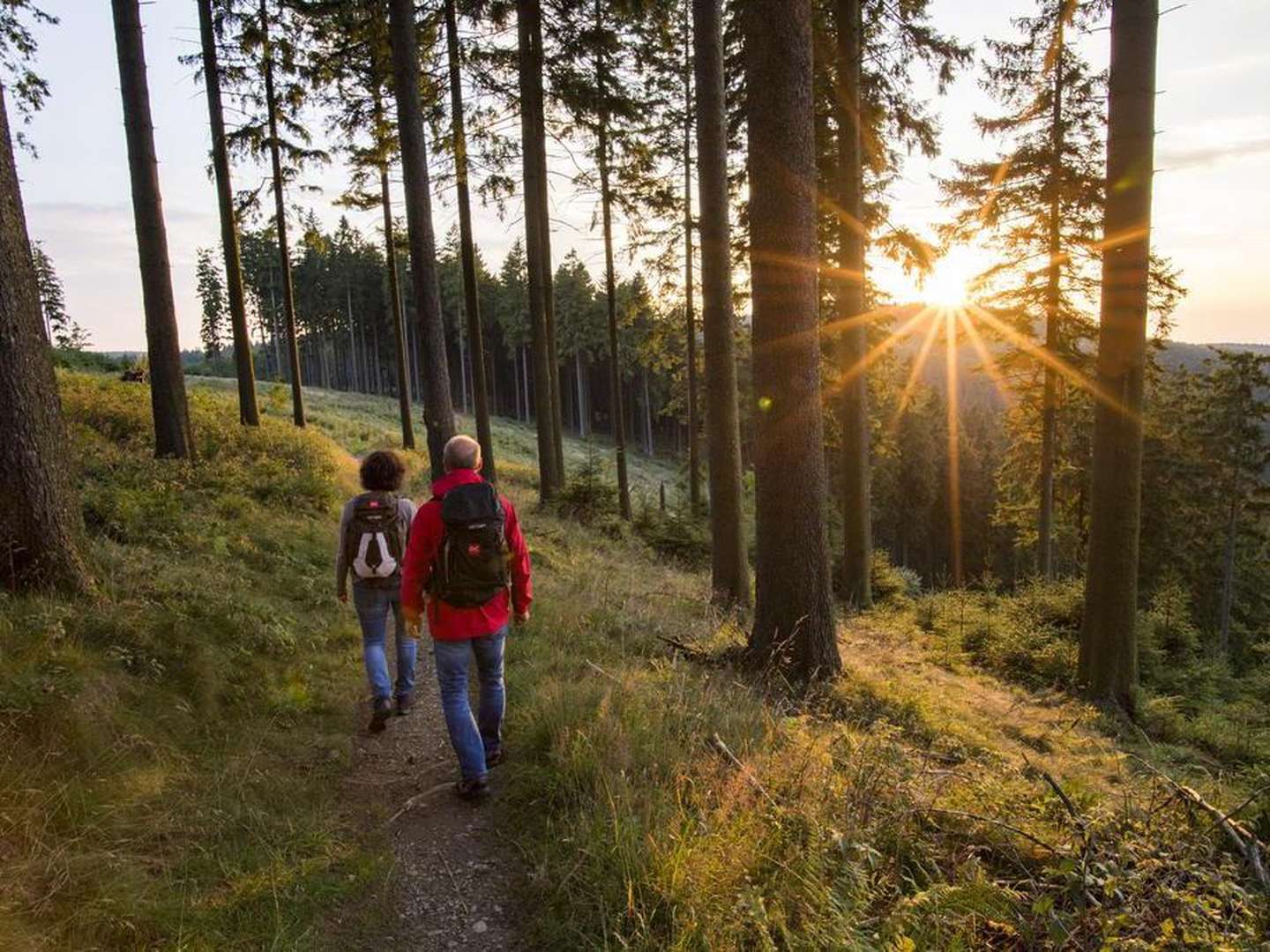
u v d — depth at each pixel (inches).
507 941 119.9
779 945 105.6
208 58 660.7
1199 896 102.8
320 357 3368.6
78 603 184.7
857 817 131.3
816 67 490.3
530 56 599.5
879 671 313.4
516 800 160.2
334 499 466.3
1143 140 354.3
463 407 2502.5
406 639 215.0
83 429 451.2
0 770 122.6
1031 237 675.4
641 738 166.2
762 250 258.4
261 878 124.4
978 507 1884.8
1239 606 1246.9
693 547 684.7
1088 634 386.6
